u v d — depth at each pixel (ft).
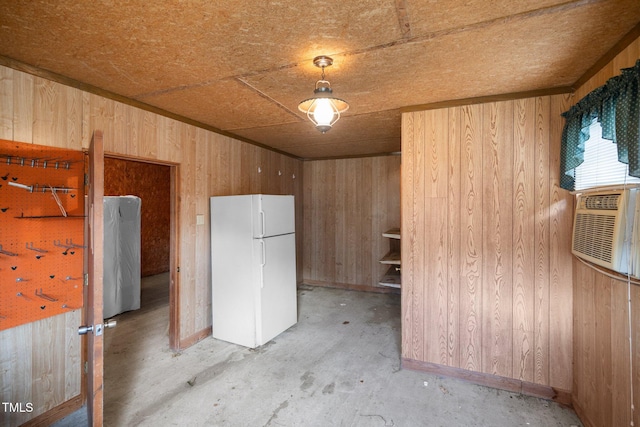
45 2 4.39
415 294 8.89
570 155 6.54
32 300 6.53
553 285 7.52
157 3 4.44
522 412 7.14
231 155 12.50
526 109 7.72
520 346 7.84
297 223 18.19
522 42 5.50
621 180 5.34
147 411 7.25
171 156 9.73
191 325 10.62
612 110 5.20
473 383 8.29
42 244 6.68
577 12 4.63
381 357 9.82
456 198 8.40
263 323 10.58
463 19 4.83
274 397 7.78
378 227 17.19
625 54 5.32
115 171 19.72
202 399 7.70
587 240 6.04
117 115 8.13
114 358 9.75
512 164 7.84
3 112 6.06
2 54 5.97
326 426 6.77
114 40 5.48
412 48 5.74
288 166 17.17
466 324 8.35
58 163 6.90
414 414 7.12
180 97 8.40
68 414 7.13
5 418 6.19
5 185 6.13
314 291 17.47
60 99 6.93
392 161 16.84
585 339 6.68
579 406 6.91
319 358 9.77
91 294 5.30
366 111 9.54
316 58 6.15
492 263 8.06
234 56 6.07
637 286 4.81
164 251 22.93
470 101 8.24
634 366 4.91
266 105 9.04
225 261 10.85
